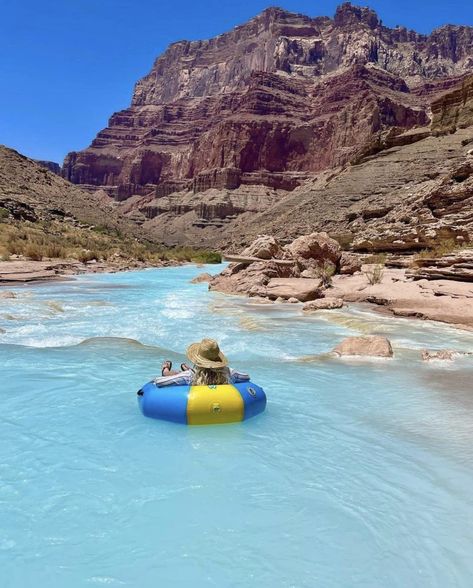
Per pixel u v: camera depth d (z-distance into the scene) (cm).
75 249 4719
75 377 859
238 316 1585
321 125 19100
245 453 569
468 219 3388
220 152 19650
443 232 3391
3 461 538
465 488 496
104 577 357
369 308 1816
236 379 727
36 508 445
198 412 642
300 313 1689
